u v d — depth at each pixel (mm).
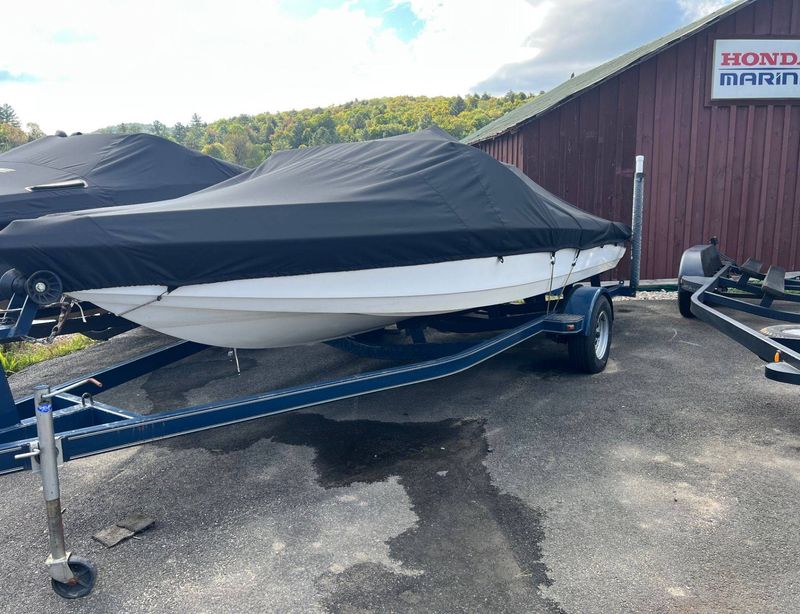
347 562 2691
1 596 2559
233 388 5246
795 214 10125
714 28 9562
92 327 5023
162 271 2795
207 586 2564
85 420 2973
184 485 3512
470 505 3143
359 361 5938
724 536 2779
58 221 2625
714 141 9914
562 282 5273
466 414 4438
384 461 3713
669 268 10250
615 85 9805
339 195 3457
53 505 2441
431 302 3875
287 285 3197
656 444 3812
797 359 3084
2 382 2738
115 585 2600
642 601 2365
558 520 2963
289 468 3676
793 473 3369
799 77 9719
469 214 3822
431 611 2354
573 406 4527
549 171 10031
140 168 6066
